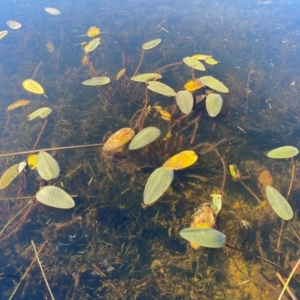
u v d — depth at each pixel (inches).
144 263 24.4
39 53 41.2
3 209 26.1
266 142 31.2
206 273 24.0
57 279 23.3
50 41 42.9
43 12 48.3
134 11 48.9
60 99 35.5
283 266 23.8
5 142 31.6
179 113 32.5
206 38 43.5
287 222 26.1
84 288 23.0
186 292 23.2
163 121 32.1
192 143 30.6
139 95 35.3
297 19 46.1
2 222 25.6
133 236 25.6
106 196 27.6
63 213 26.5
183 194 27.8
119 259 24.5
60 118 33.7
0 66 39.3
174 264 24.4
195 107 32.8
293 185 28.2
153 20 47.0
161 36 43.9
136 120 32.6
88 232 25.6
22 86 37.0
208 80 33.0
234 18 47.0
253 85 36.2
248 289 23.3
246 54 40.6
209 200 27.2
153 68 38.6
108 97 35.0
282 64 39.0
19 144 31.4
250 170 29.3
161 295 23.0
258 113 33.5
